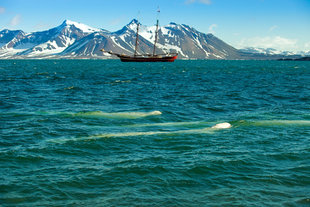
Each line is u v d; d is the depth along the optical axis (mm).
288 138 17359
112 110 27344
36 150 14805
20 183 10992
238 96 37031
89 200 9836
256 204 9570
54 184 10938
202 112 26688
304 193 10328
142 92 41375
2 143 16203
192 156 14039
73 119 22453
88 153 14555
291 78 71375
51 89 44188
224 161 13297
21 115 23984
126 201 9758
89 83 55062
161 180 11344
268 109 28047
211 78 70688
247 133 18422
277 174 11953
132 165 12789
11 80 60375
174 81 61188
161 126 20688
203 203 9648
